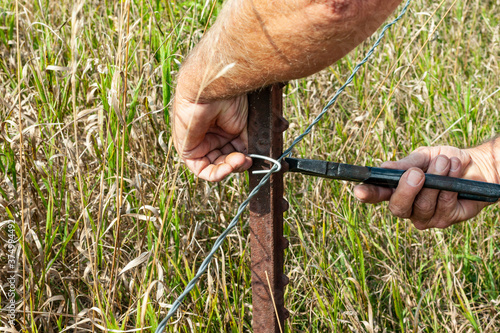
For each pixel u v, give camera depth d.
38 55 2.39
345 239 1.91
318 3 0.63
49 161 1.77
